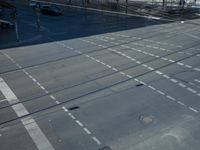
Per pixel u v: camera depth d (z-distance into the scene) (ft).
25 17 190.70
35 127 53.11
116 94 66.85
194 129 51.65
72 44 118.32
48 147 46.96
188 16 204.03
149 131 51.11
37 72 83.56
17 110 59.77
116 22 179.63
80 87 71.26
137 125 53.11
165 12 219.00
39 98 65.41
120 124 53.57
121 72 81.87
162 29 152.15
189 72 81.35
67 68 86.48
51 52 105.81
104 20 187.42
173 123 53.78
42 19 186.70
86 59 95.91
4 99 65.00
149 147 46.55
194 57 96.22
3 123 54.70
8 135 50.57
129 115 56.90
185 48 108.78
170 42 119.55
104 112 58.29
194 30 147.64
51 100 64.23
